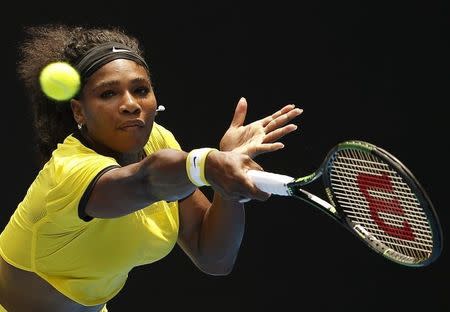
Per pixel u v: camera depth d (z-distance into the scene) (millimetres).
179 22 20109
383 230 9711
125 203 9797
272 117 11547
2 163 20047
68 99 11141
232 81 20047
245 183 8961
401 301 19969
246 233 20047
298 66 20031
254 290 19984
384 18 20031
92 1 20125
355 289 19953
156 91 20047
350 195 9742
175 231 12008
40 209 10859
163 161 9414
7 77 20047
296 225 19969
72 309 12172
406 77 20016
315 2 20031
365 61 20016
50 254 11328
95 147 11250
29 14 20062
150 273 20078
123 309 20078
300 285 19969
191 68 20078
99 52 10953
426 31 20016
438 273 19984
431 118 19984
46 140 11867
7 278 11977
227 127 20016
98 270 11594
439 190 19984
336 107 19984
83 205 10047
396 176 9750
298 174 20016
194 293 20016
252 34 20047
